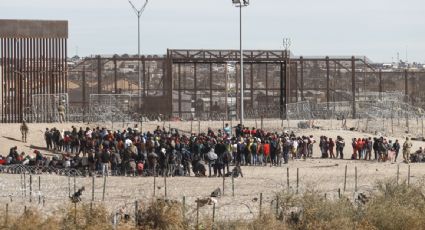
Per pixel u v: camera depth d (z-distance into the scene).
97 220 65.69
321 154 125.81
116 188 86.44
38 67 158.12
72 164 98.50
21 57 157.62
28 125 139.75
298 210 71.75
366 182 94.94
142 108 165.75
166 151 98.62
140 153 98.31
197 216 67.31
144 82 167.50
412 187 81.69
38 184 86.06
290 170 104.94
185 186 88.94
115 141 102.69
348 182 94.88
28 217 64.44
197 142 101.38
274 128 148.50
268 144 111.00
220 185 90.12
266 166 109.56
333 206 71.06
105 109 154.00
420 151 121.75
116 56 168.12
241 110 128.12
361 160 120.31
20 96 156.00
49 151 120.69
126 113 158.38
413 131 155.75
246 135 116.06
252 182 92.94
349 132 144.00
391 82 195.25
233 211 74.44
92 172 92.56
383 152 119.38
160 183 90.31
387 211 71.25
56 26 158.88
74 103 165.38
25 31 157.62
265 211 70.44
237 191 86.38
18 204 75.38
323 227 67.06
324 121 159.38
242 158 110.69
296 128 147.88
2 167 97.50
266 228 66.31
